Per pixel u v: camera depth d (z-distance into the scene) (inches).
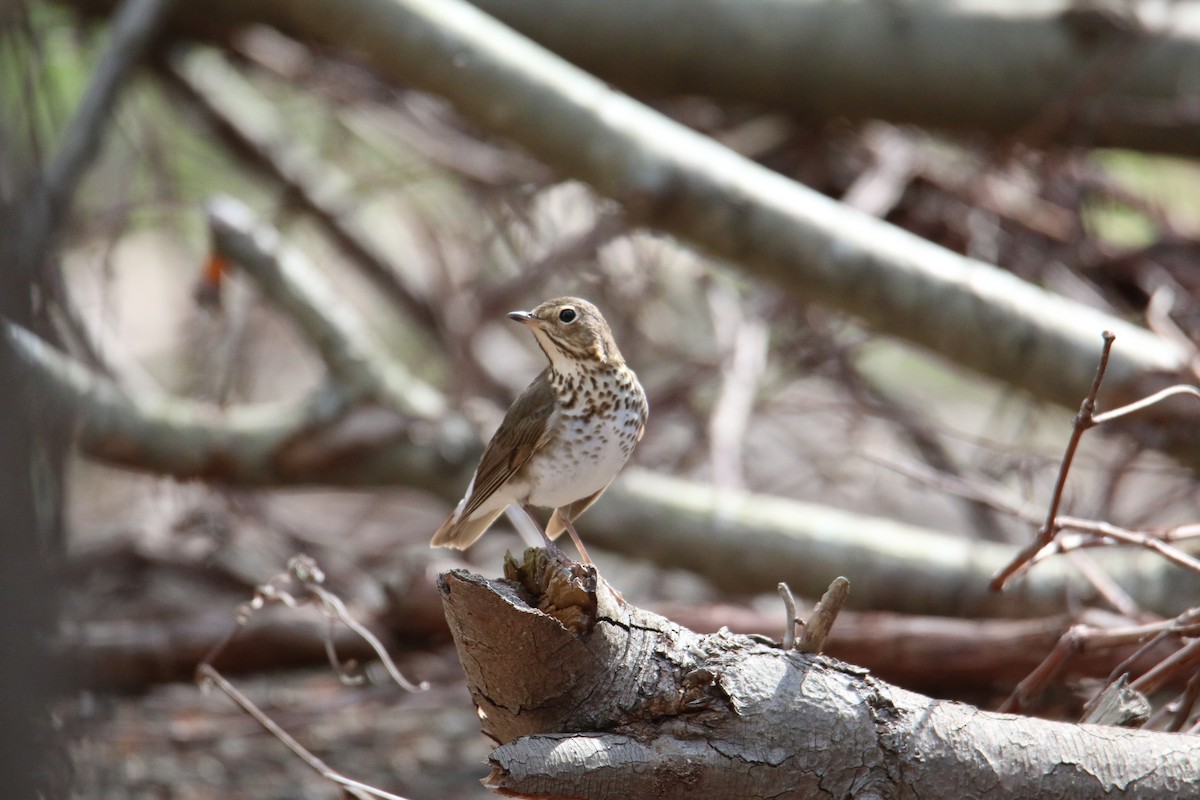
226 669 479.2
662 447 613.3
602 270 580.1
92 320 604.7
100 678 407.5
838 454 608.1
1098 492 518.6
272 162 685.9
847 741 215.6
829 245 428.1
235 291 628.1
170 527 556.7
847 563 469.1
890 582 464.4
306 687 475.8
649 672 215.5
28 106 210.4
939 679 372.5
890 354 713.6
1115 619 356.5
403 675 458.6
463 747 443.2
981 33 532.7
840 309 435.8
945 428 530.9
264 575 550.0
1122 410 258.4
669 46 538.6
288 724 434.3
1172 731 267.0
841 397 599.8
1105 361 253.0
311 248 764.0
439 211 719.1
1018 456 524.1
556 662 210.8
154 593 543.2
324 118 697.6
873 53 536.1
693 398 605.0
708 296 586.9
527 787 201.5
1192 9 567.5
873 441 621.6
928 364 711.1
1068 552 303.3
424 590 454.9
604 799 206.1
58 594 198.2
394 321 741.9
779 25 537.3
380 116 645.3
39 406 201.2
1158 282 548.1
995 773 218.7
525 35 537.6
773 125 615.8
